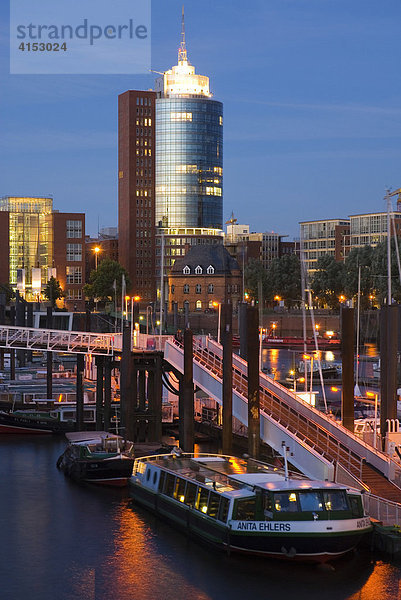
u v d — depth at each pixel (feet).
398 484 321.93
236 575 285.64
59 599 271.08
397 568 285.84
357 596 269.23
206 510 312.09
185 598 270.46
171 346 459.73
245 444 453.58
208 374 427.33
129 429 447.42
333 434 361.71
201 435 499.51
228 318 536.83
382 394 346.13
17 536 328.08
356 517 286.87
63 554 308.81
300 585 277.03
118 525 340.18
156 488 350.64
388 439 341.00
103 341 503.61
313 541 280.92
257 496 290.97
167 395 567.59
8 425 519.19
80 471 402.31
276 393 410.52
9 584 282.56
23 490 392.68
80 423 513.04
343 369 372.38
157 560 300.61
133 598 271.08
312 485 290.35
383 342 345.51
